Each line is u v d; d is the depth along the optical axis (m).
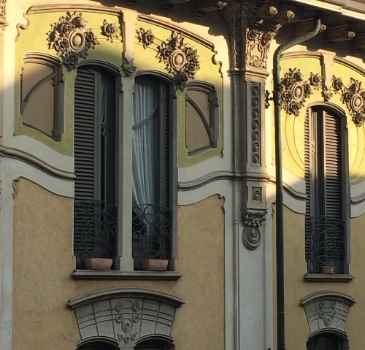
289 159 23.77
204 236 21.89
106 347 20.45
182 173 21.62
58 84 20.00
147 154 21.48
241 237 22.38
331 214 24.80
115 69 20.80
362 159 25.38
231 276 22.22
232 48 22.62
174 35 21.72
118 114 20.83
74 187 20.06
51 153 19.67
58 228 19.67
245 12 22.45
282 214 21.41
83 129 20.47
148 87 21.62
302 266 23.75
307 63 24.36
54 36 19.89
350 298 24.59
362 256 25.17
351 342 24.72
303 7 22.78
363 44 24.98
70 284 19.72
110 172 20.81
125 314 20.41
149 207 21.33
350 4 23.39
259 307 22.56
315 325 23.89
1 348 18.64
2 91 19.00
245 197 22.36
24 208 19.19
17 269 19.00
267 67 23.09
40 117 19.75
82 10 20.31
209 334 21.77
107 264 20.16
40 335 19.25
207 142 22.27
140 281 20.77
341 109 24.98
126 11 20.92
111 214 20.70
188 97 21.97
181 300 21.22
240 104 22.61
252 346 22.38
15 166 19.09
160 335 20.97
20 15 19.39
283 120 23.73
